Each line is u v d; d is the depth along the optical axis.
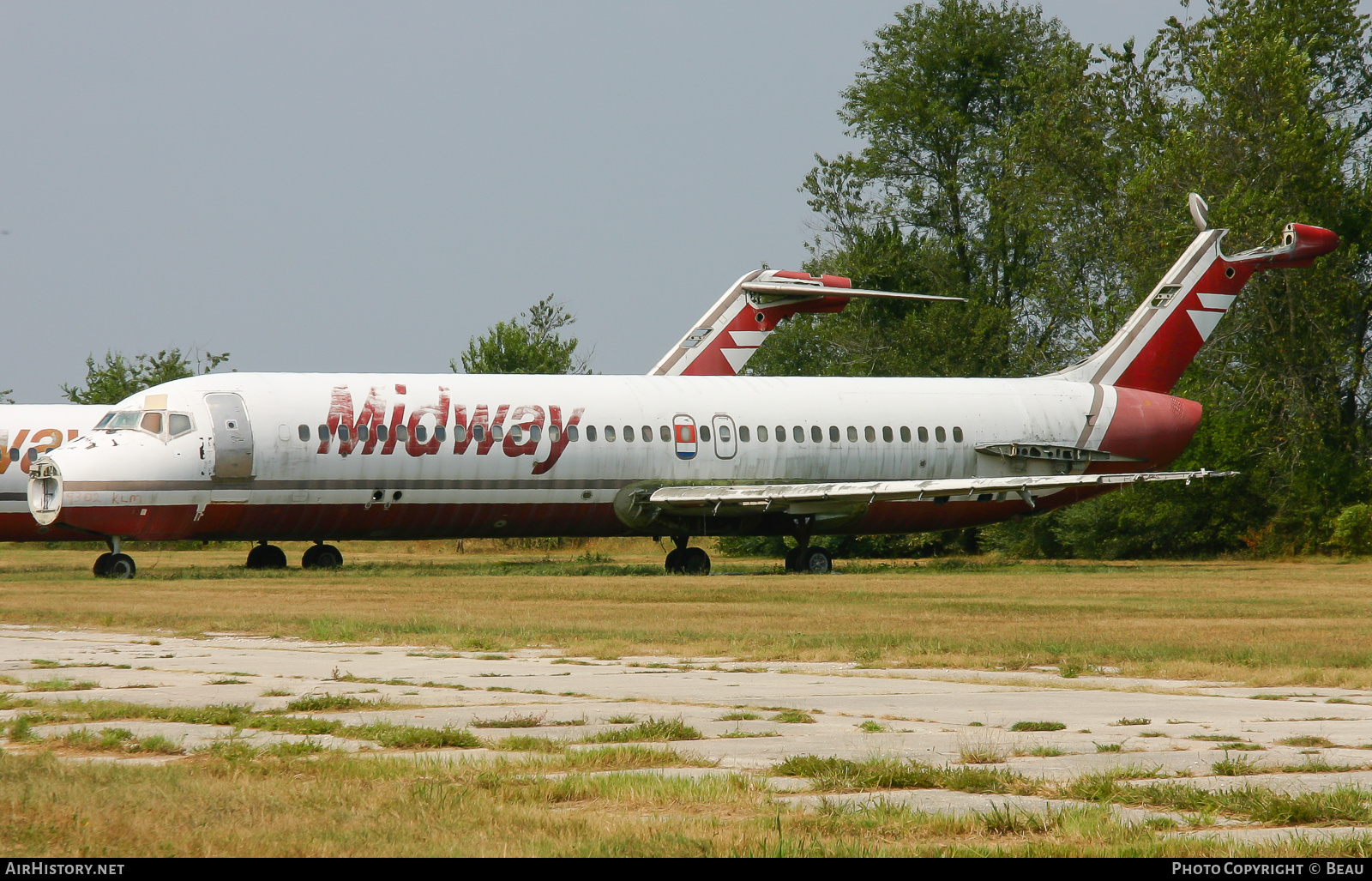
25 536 185.88
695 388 196.88
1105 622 101.31
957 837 32.06
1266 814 34.16
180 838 31.53
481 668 70.62
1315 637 88.00
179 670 69.38
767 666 72.44
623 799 36.59
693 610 112.06
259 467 169.38
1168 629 95.00
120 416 170.62
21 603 118.69
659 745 45.62
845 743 46.16
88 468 163.38
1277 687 63.91
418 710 54.62
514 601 122.56
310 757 43.09
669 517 190.88
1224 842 31.34
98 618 101.38
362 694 59.59
